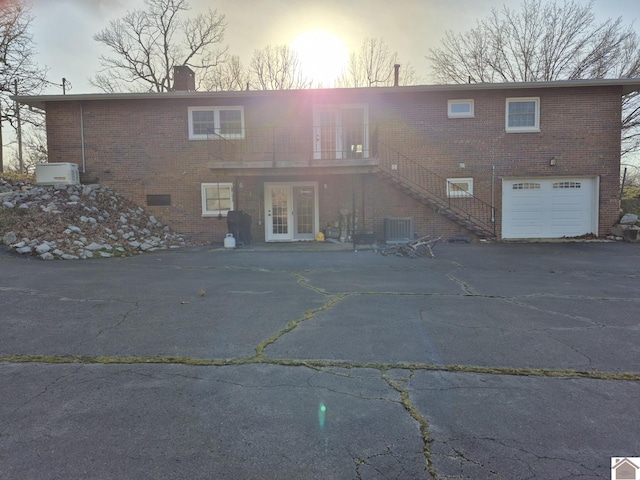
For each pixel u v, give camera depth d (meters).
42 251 9.75
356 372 3.42
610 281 7.38
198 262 9.83
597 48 23.88
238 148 14.87
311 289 6.64
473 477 2.11
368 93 14.51
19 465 2.22
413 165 14.57
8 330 4.47
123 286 6.80
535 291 6.52
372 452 2.34
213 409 2.82
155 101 14.88
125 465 2.23
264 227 15.07
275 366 3.54
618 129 14.23
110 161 14.98
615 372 3.42
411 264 9.50
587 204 14.54
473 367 3.52
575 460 2.26
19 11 21.08
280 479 2.12
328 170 13.41
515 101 14.41
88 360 3.67
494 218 14.48
